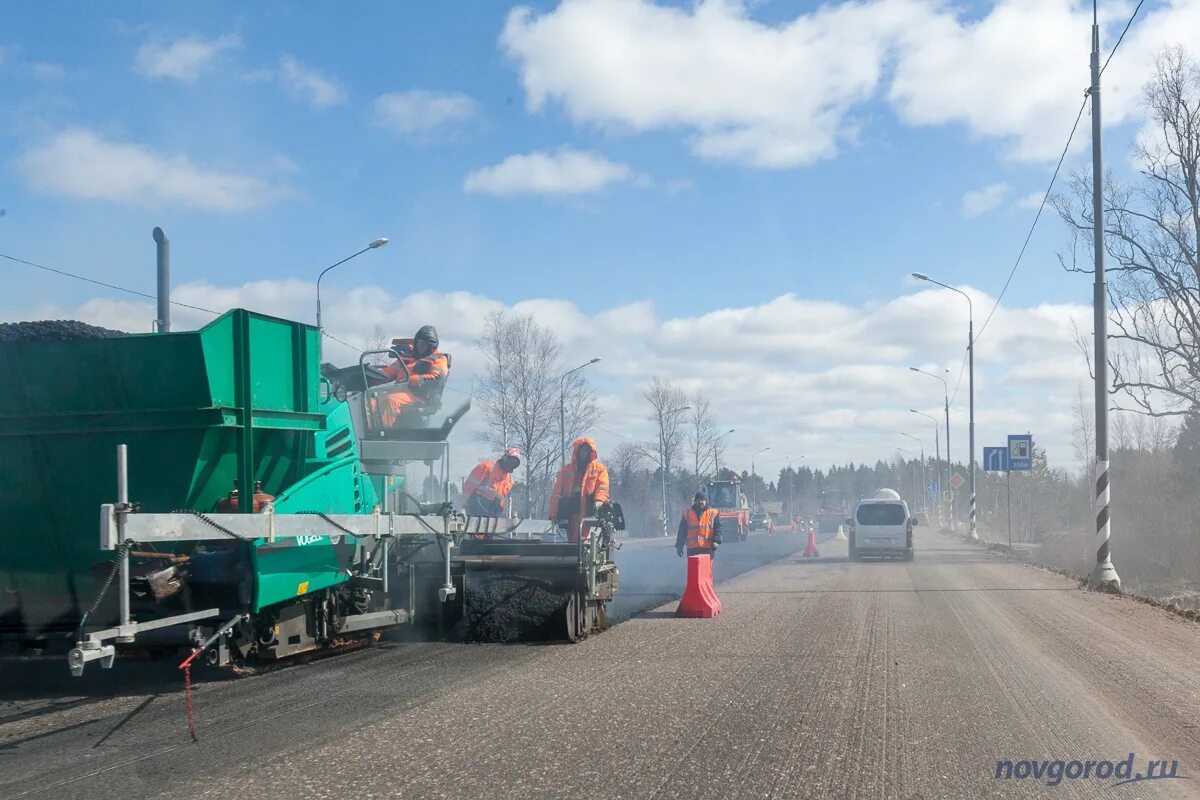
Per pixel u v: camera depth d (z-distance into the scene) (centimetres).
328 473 956
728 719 759
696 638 1198
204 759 638
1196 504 3359
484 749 666
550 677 925
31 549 893
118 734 702
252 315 888
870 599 1703
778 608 1553
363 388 1146
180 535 727
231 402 866
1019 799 584
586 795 571
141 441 862
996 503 8131
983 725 756
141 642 810
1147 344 3359
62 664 962
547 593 1154
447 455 1230
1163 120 3297
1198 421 3572
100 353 848
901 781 609
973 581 2148
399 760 637
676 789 584
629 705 804
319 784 587
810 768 631
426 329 1238
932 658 1056
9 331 898
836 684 903
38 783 587
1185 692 904
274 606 899
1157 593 2603
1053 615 1508
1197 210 3291
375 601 1062
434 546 1136
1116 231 3328
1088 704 838
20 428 868
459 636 1152
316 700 815
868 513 3061
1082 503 6006
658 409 5916
